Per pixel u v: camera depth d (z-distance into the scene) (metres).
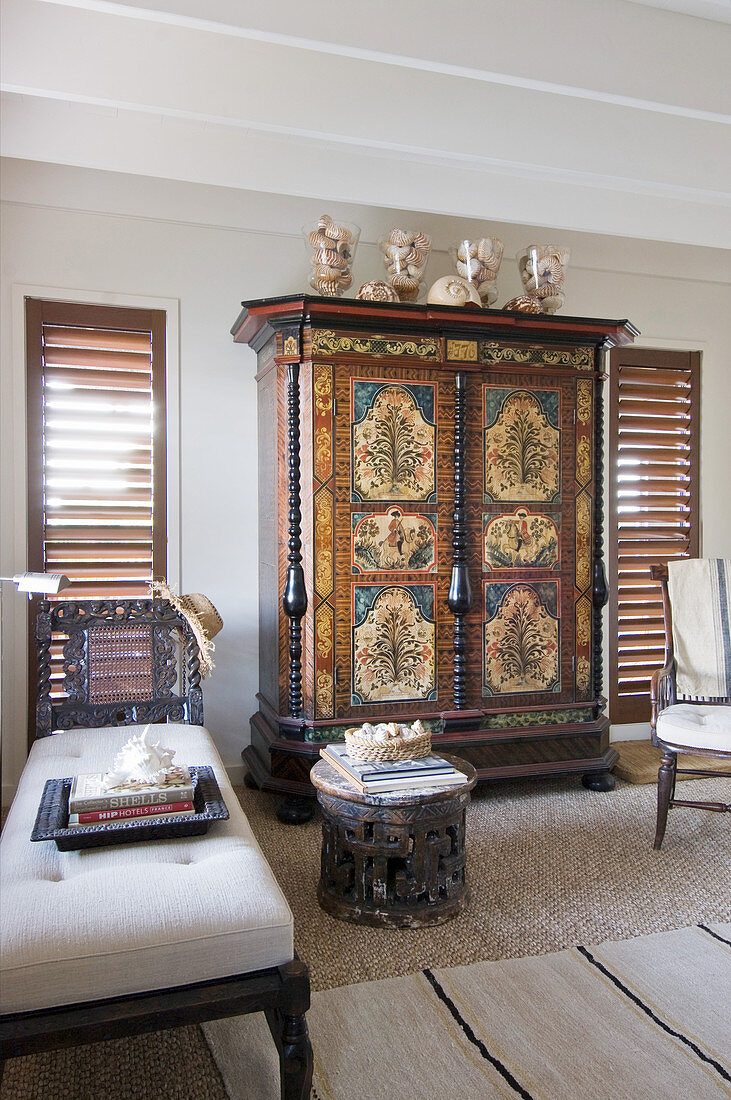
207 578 3.46
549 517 3.31
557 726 3.33
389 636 3.11
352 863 2.32
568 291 3.95
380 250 3.51
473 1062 1.66
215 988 1.41
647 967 2.03
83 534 3.30
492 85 2.65
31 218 3.18
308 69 2.46
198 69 2.36
